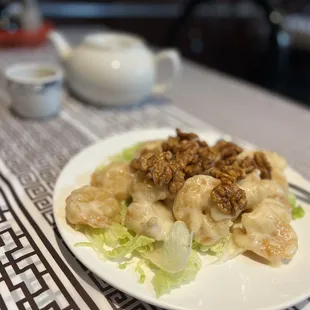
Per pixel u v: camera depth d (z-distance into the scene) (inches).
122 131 16.4
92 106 18.9
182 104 20.0
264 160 10.9
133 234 9.0
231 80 25.0
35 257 8.8
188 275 7.9
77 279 8.3
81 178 11.0
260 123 18.1
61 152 14.1
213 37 54.1
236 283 7.9
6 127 15.7
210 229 8.6
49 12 42.9
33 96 15.8
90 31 35.7
